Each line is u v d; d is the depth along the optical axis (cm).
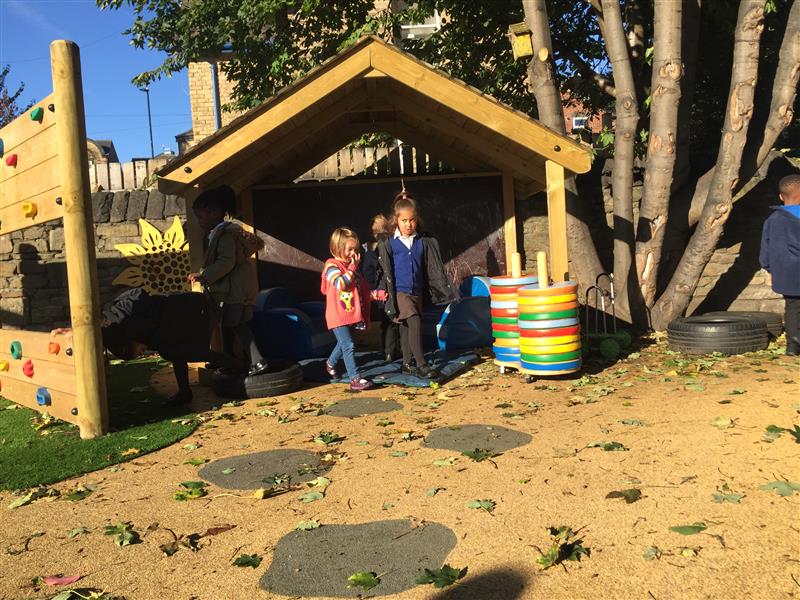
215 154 706
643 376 668
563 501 357
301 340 832
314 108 753
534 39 880
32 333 628
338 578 292
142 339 614
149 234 1030
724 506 336
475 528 332
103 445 518
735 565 279
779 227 721
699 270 880
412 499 376
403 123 991
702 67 1259
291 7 1248
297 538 335
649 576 275
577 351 668
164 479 438
